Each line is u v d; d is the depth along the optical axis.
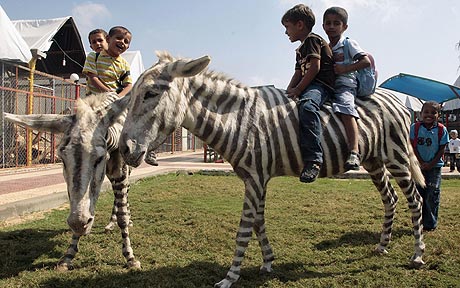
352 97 3.74
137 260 4.13
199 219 5.88
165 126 3.21
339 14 3.90
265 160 3.47
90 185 3.13
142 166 14.23
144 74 3.21
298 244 4.74
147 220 5.96
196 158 20.23
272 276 3.73
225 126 3.41
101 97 3.74
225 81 3.59
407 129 4.10
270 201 7.43
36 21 18.16
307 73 3.60
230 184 9.77
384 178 4.43
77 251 4.22
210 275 3.75
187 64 3.10
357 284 3.54
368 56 3.89
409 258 4.24
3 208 5.84
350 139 3.63
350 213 6.39
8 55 12.06
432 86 12.45
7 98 11.47
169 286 3.45
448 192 8.54
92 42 5.03
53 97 12.48
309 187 9.25
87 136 3.20
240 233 3.45
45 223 5.68
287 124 3.54
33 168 12.48
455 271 3.81
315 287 3.49
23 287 3.42
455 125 18.56
